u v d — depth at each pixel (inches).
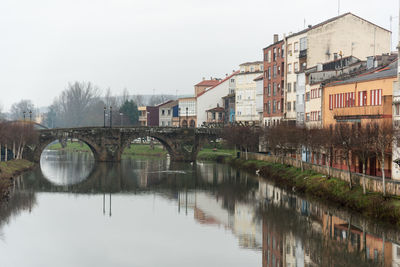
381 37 4367.6
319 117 3629.4
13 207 2687.0
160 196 3073.3
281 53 4845.0
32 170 4288.9
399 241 1975.9
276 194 3043.8
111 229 2246.6
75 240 2068.2
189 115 7175.2
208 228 2262.6
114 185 3516.2
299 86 4232.3
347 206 2353.6
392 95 2603.3
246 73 6112.2
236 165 4598.9
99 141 5027.1
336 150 2866.6
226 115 6806.1
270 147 4104.3
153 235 2146.9
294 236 2086.6
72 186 3447.3
